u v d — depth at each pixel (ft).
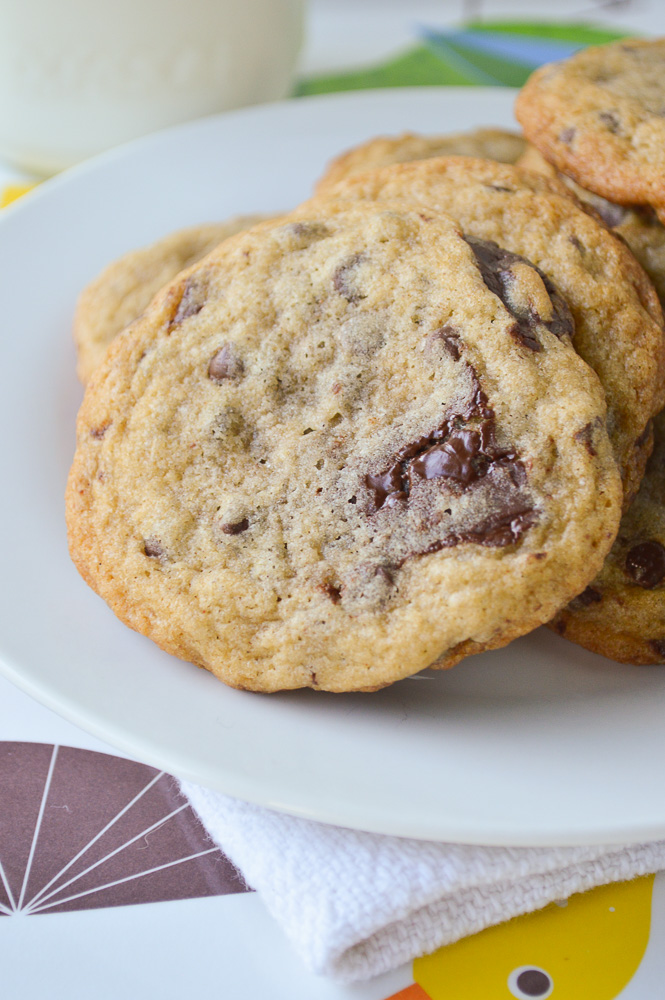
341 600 0.81
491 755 0.78
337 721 0.80
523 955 0.77
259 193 1.16
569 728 0.80
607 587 0.87
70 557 0.88
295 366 0.86
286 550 0.83
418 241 0.87
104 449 0.87
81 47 1.18
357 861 0.77
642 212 0.91
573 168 0.92
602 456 0.81
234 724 0.79
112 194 1.13
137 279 1.04
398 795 0.76
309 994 0.76
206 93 1.23
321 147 1.18
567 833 0.74
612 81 0.96
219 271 0.89
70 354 1.03
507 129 1.18
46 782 0.83
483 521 0.80
